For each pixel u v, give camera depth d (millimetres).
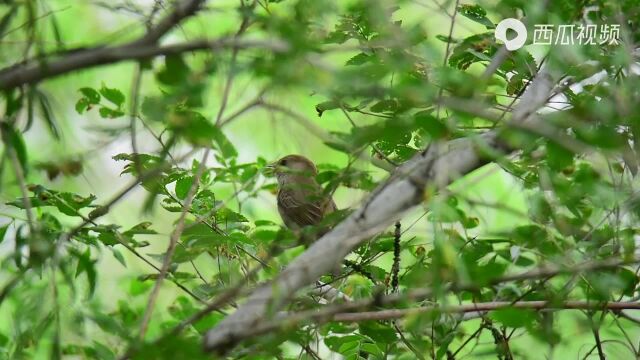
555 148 6824
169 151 7879
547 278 8078
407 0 7562
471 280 7039
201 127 6195
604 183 8164
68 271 8383
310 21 7102
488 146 6574
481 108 6469
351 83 5750
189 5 6141
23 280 8539
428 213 9477
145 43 5945
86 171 10820
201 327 9477
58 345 7723
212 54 6457
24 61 6258
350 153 7223
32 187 8430
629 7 8180
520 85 8523
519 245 8500
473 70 9984
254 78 6145
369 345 8852
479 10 8719
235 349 7777
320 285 8758
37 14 7676
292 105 8445
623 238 8039
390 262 11172
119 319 10172
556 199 8328
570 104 7727
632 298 8945
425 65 7320
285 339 7656
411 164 7047
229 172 9547
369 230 6617
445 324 9008
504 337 9164
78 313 8430
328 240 6738
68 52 6113
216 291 8438
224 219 9211
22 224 8094
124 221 15305
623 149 7113
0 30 7145
